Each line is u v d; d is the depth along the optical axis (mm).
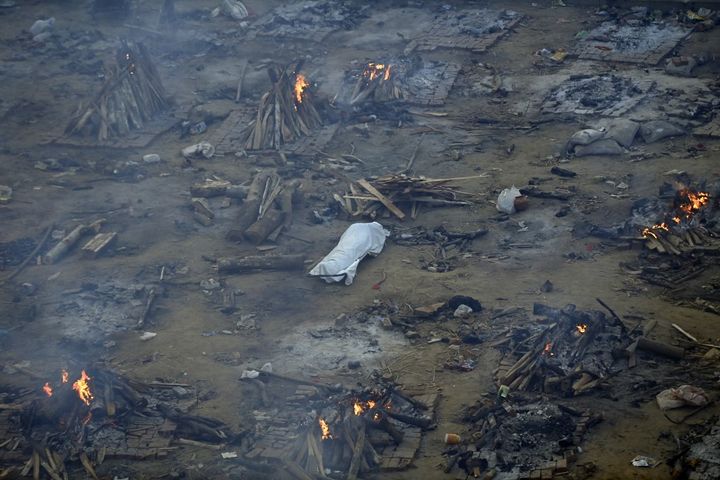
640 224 103312
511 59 152375
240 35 166875
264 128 131625
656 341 80875
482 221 109438
